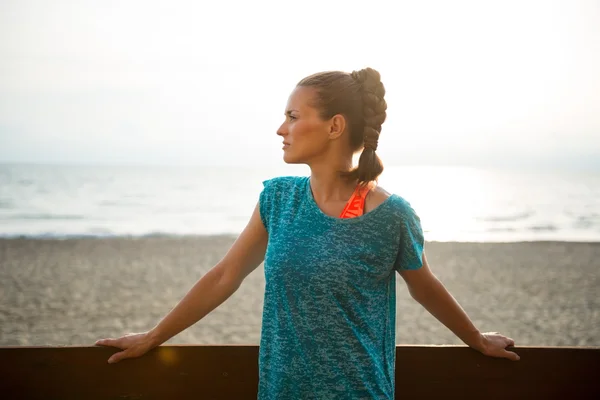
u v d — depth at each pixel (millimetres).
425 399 2018
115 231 25891
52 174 77875
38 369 1938
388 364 1794
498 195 53219
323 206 1816
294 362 1732
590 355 2033
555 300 11492
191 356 1970
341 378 1699
